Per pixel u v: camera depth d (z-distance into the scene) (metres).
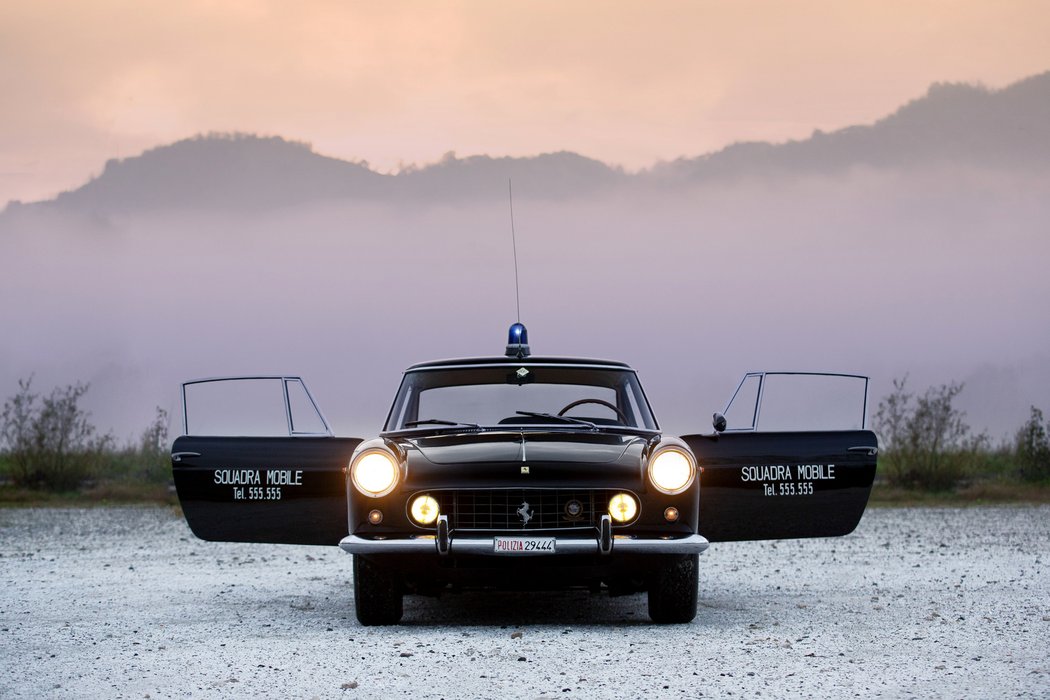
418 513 14.73
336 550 26.78
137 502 40.47
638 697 11.37
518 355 18.45
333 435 16.75
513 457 14.95
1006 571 21.44
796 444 16.53
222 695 11.70
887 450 43.53
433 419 17.22
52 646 14.51
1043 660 12.97
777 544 27.31
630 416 17.28
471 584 15.00
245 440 16.88
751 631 15.08
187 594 19.59
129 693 11.84
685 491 14.80
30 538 29.27
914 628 15.23
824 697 11.28
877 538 28.16
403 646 14.12
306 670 12.81
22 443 43.56
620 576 14.94
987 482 43.34
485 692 11.65
